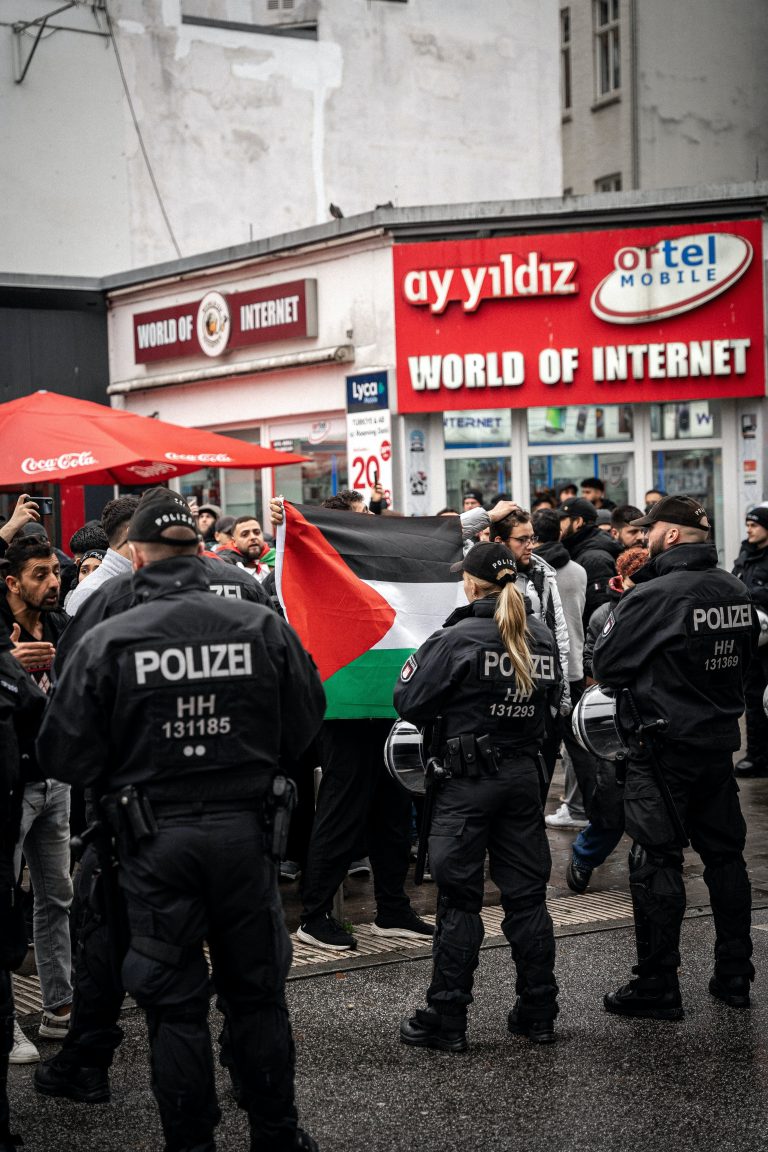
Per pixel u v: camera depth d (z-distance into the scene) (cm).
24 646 480
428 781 483
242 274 1673
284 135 2161
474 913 475
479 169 2261
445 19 2230
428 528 643
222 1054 420
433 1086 441
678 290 1450
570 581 770
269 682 370
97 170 2072
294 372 1616
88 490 1767
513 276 1456
